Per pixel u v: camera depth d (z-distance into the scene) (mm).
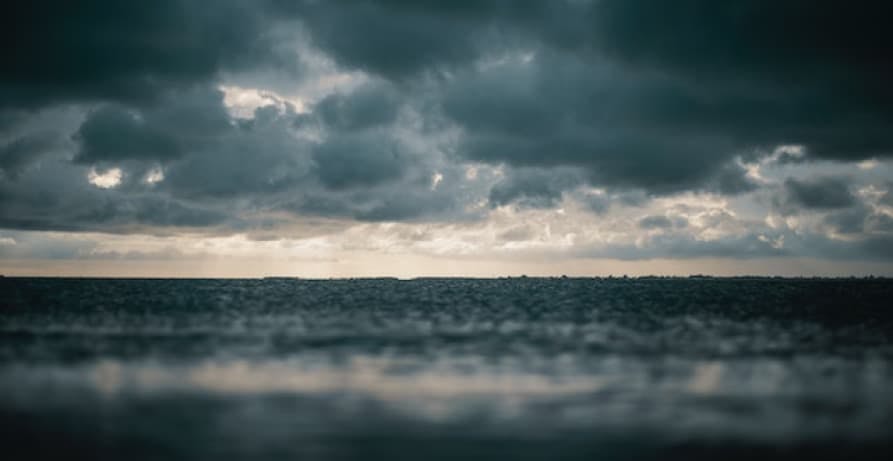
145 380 38094
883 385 37750
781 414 30859
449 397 34125
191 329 67188
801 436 27531
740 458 25000
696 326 73688
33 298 116500
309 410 31266
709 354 50156
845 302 124312
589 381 38531
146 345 53312
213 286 199750
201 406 31875
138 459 24578
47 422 28922
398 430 28016
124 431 27766
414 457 24781
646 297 139875
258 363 44688
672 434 27688
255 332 64750
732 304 115438
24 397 33438
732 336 63062
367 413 30688
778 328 71812
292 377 39438
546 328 70500
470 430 28141
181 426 28469
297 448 25734
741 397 34375
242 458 24594
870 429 28531
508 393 35062
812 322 79625
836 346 55500
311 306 105688
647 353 50562
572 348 53375
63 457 24734
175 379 38469
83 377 38750
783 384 37906
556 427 28578
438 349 52562
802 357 48812
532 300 127312
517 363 45250
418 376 39938
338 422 29188
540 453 25312
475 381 38406
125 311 90250
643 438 27156
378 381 38250
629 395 34719
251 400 33188
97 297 122812
